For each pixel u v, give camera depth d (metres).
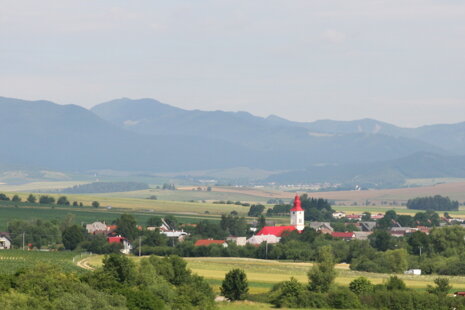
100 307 182.00
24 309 171.25
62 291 185.50
